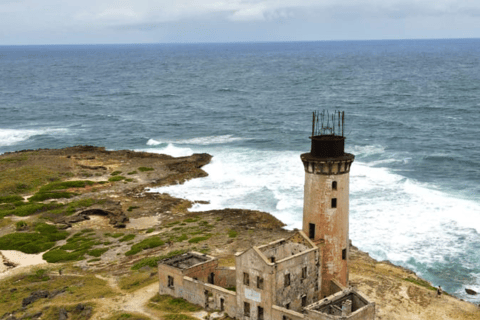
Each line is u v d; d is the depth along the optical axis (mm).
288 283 44656
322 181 45375
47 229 79875
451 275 63000
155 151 135125
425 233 73812
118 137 156500
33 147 146625
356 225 77000
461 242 70750
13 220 83688
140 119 188250
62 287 58031
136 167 112625
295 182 100438
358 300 44250
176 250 67500
